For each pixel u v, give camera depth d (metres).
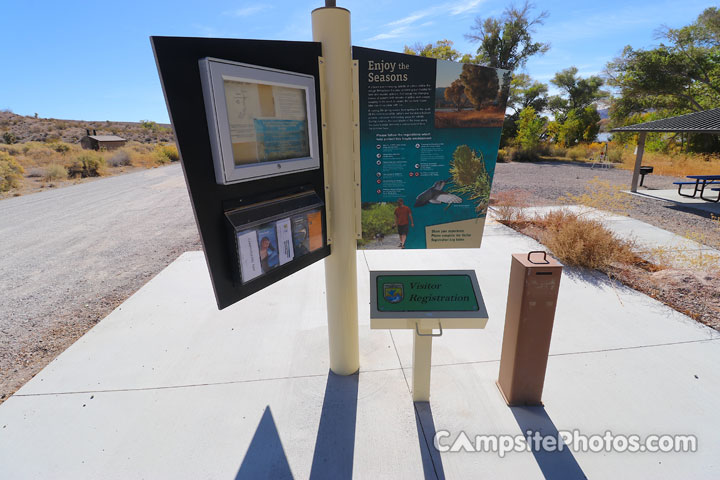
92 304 4.54
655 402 2.49
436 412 2.45
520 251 5.43
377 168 2.53
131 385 2.77
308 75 2.05
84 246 7.12
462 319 2.18
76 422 2.42
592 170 16.95
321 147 2.26
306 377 2.81
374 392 2.64
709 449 2.13
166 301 4.11
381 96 2.38
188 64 1.53
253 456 2.15
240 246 1.83
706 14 22.86
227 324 3.60
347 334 2.70
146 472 2.06
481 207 2.62
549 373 2.80
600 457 2.10
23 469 2.10
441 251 5.51
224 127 1.66
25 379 3.08
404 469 2.05
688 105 24.95
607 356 2.98
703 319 3.49
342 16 2.09
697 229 6.68
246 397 2.62
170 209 10.61
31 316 4.25
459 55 31.00
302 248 2.23
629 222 6.88
